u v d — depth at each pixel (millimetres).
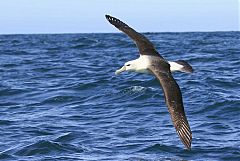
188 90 22125
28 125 16797
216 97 20047
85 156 13406
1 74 30281
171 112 7453
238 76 26406
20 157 13508
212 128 15883
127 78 25594
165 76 8031
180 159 13078
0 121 17297
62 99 21266
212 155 13289
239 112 17781
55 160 13117
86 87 23797
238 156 13148
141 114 17969
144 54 8711
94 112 18656
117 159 13094
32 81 26859
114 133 15500
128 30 9266
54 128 16344
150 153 13539
